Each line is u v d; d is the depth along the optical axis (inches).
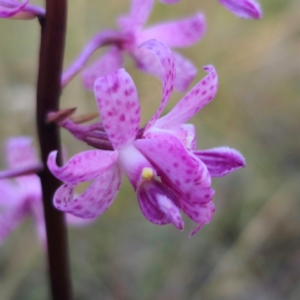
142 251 11.0
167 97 6.0
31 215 8.3
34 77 13.0
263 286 10.8
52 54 6.4
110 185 6.0
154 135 6.1
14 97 12.0
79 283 10.6
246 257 10.8
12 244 10.5
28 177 8.2
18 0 6.4
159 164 6.0
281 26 13.3
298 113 13.9
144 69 7.7
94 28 13.0
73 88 11.4
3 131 11.7
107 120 5.8
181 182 5.9
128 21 7.5
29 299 10.2
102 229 11.2
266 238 11.2
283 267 11.1
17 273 10.2
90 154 5.8
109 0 13.1
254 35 13.3
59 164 6.6
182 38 7.7
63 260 6.9
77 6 12.0
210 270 11.0
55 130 6.5
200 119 12.8
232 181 12.4
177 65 7.6
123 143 5.9
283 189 11.8
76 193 10.4
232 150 6.1
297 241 11.2
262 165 12.6
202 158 6.1
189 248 11.2
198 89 6.2
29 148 8.2
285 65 13.9
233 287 10.5
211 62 12.9
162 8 12.6
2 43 13.0
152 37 7.6
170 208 5.9
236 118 13.1
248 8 6.5
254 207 11.8
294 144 13.3
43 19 6.3
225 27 13.3
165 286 10.8
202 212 6.0
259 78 13.8
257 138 13.4
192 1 12.8
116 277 10.8
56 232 6.8
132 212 11.5
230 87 13.1
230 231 11.6
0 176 6.5
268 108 13.6
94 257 11.0
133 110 5.8
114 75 5.7
